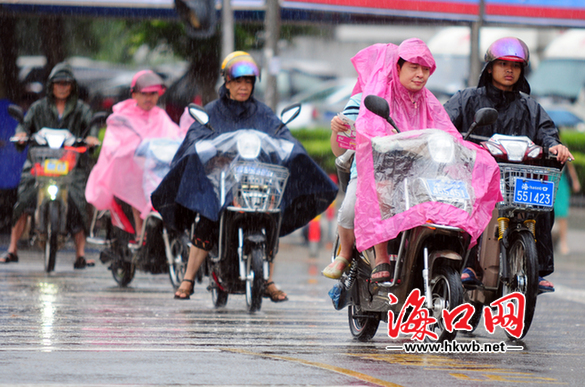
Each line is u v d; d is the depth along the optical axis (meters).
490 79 14.56
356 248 13.26
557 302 20.03
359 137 12.36
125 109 20.31
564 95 54.97
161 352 11.95
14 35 42.00
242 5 34.06
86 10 35.81
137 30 44.47
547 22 35.53
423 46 12.77
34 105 23.45
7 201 33.34
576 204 47.00
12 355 11.48
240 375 10.35
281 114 17.17
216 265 16.77
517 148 13.68
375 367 11.18
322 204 17.33
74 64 61.75
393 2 34.28
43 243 23.28
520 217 14.01
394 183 12.09
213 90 44.41
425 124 12.95
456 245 12.27
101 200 20.06
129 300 18.36
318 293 20.80
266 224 16.47
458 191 11.97
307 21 37.44
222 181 16.02
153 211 19.20
